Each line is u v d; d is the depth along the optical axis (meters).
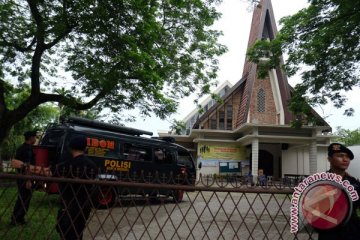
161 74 16.36
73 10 11.63
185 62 18.89
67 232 4.40
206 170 33.53
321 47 14.68
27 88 20.94
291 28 15.44
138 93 15.86
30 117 35.50
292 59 16.27
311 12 14.36
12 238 5.93
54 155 11.17
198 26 18.47
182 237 7.45
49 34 14.25
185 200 13.70
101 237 7.00
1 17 15.35
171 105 16.78
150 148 14.27
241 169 33.81
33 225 6.95
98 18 11.54
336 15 13.75
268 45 16.80
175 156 15.28
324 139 34.59
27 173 4.36
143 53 13.19
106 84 13.77
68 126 11.62
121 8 11.36
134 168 13.44
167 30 18.27
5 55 16.89
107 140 12.70
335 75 15.74
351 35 13.77
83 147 4.88
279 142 31.11
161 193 4.88
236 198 14.70
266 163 36.75
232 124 35.97
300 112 17.98
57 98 16.80
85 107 16.94
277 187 4.41
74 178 4.14
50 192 5.00
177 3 17.05
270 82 36.28
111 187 4.61
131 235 7.39
